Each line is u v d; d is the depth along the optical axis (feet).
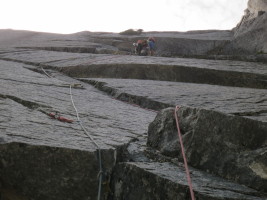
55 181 13.25
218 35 98.12
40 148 13.23
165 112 16.87
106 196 13.79
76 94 29.66
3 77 29.94
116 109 26.68
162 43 91.86
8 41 98.22
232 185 12.58
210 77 44.04
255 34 75.20
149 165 14.03
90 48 74.13
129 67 46.44
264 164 12.51
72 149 13.43
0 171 12.98
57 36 107.55
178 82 42.01
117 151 15.39
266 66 50.70
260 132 13.24
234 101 30.07
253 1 90.02
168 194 12.21
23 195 13.05
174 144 15.60
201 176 13.32
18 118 17.52
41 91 26.86
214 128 14.25
